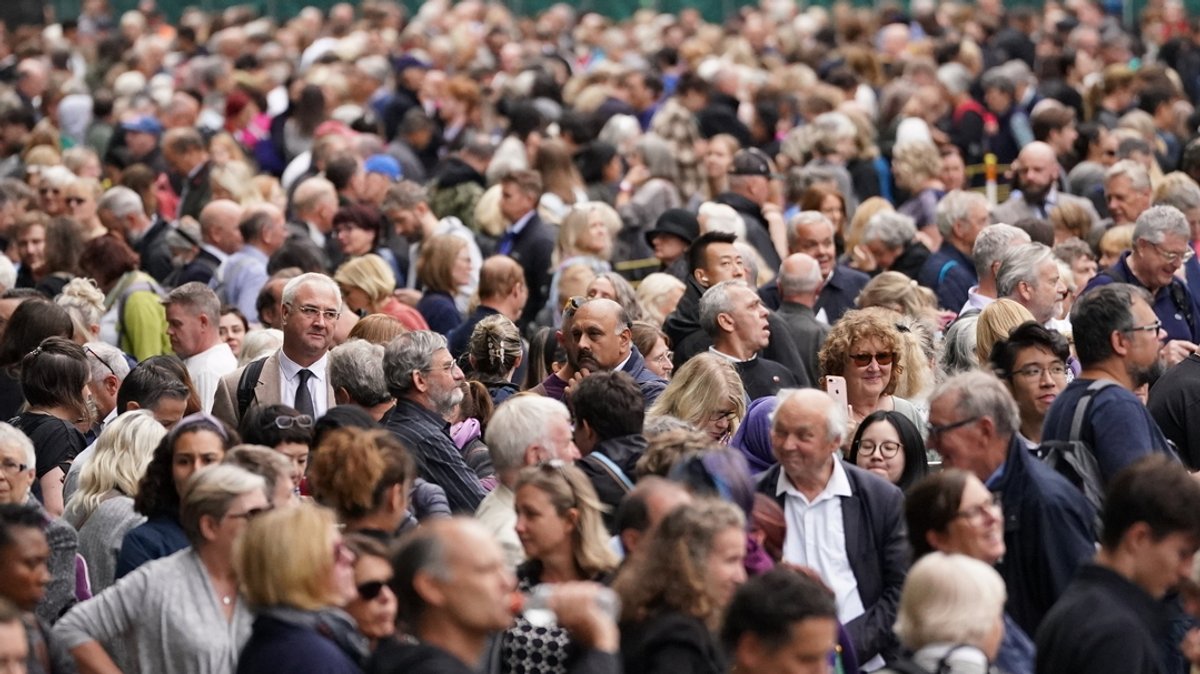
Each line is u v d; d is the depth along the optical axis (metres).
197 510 21.92
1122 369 25.89
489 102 71.38
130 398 29.34
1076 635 19.59
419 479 26.83
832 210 48.41
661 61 83.50
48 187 50.12
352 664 19.44
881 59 84.12
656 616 19.00
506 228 50.56
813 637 17.69
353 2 118.56
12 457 25.02
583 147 58.16
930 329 34.00
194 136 56.44
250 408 27.06
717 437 28.75
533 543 21.41
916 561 21.08
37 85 79.06
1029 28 93.62
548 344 35.06
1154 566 19.84
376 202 54.00
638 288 40.97
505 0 117.94
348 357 28.78
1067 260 39.00
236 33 88.50
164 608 21.84
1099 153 54.03
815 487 24.39
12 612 18.31
